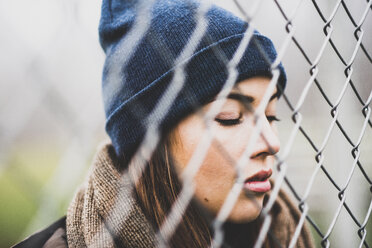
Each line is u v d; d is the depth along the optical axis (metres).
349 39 1.82
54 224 1.28
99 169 1.13
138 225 1.00
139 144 1.13
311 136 3.28
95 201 1.07
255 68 1.02
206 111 1.03
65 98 0.69
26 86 0.57
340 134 2.16
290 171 3.28
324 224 2.86
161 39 1.08
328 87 2.13
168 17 1.10
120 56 1.16
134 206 1.03
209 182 1.01
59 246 1.13
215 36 1.06
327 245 0.81
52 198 0.71
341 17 1.80
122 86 1.15
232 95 0.97
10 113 0.57
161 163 1.07
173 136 1.05
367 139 2.75
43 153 1.64
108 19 1.27
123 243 1.01
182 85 1.01
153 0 1.18
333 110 0.88
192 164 0.94
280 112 3.33
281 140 3.43
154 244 0.99
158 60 1.08
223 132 0.98
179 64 1.00
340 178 2.19
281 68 1.16
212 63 1.03
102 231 1.01
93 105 0.79
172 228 1.00
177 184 1.06
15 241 2.76
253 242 1.38
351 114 2.12
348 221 2.23
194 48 1.04
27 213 2.57
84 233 1.04
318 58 0.83
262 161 1.02
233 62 0.65
